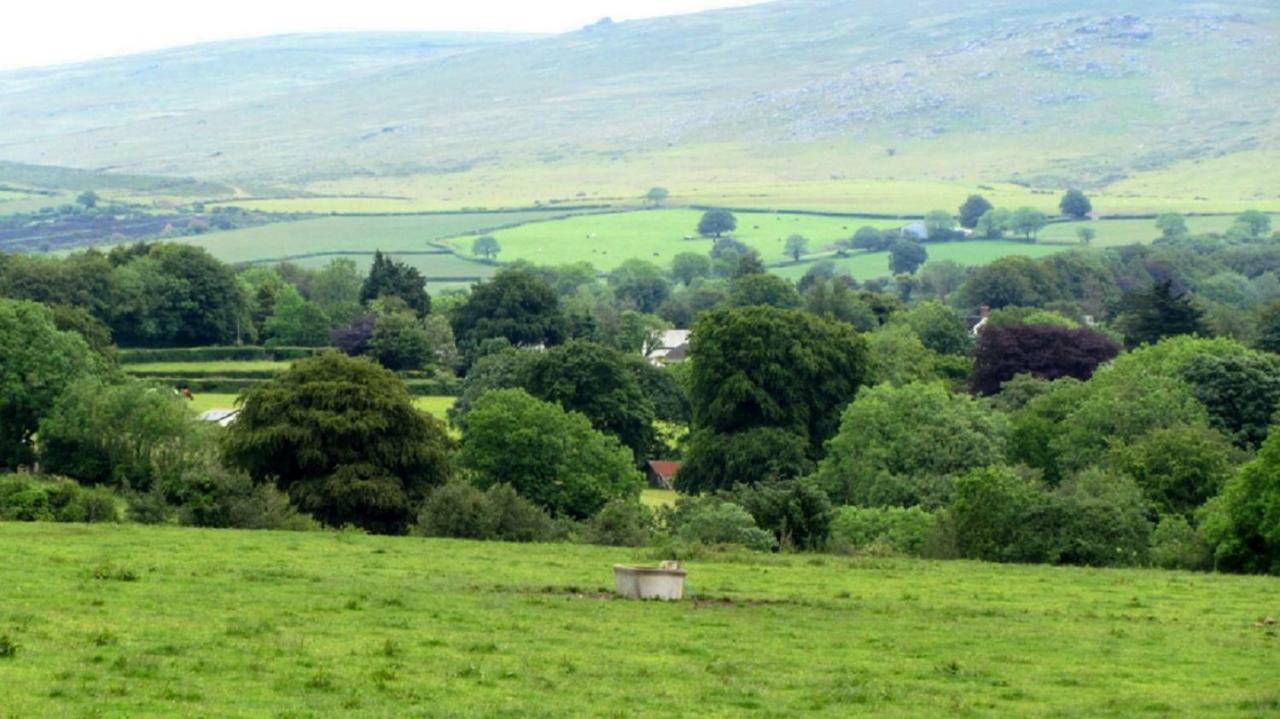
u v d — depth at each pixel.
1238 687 52.56
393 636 55.28
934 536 101.44
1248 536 96.44
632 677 50.22
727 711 45.81
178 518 103.69
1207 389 180.00
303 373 129.62
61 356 171.00
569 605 64.25
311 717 42.28
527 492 149.50
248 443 124.75
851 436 158.00
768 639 58.72
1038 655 57.75
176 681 45.78
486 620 59.47
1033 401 189.88
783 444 182.50
